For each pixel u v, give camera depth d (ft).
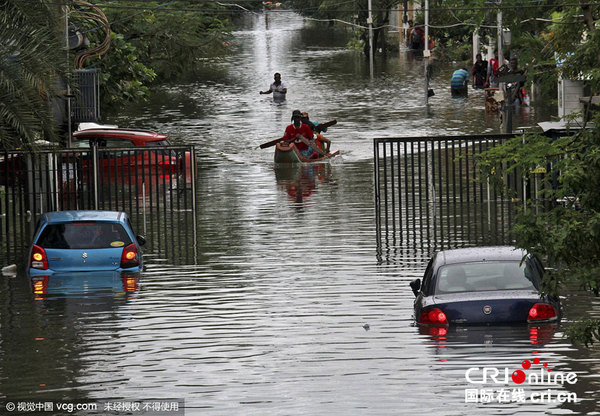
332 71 524.52
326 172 244.01
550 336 96.27
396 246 157.69
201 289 128.57
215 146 291.79
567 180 72.33
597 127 74.84
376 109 363.97
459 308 100.01
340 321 108.78
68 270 140.05
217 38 354.74
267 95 424.05
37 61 154.10
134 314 114.93
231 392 83.25
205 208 201.05
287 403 79.66
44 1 159.53
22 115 153.17
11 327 109.60
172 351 97.81
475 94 409.49
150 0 333.21
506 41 386.11
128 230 143.54
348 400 80.02
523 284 101.81
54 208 192.24
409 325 104.99
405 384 83.87
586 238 71.82
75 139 240.73
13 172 181.06
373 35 636.89
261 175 243.19
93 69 248.32
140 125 337.31
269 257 150.92
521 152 79.56
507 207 190.49
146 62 340.59
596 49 80.53
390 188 218.59
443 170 237.04
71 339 103.65
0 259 154.92
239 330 106.01
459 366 88.17
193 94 437.17
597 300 114.73
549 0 133.08
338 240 164.04
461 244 157.69
